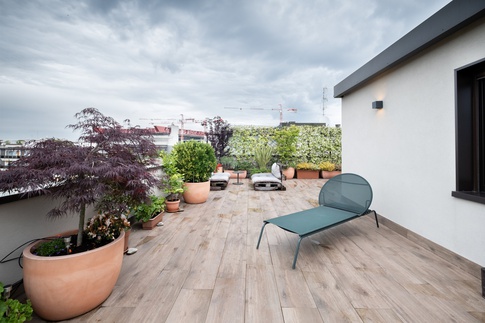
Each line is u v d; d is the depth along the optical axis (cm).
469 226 239
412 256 271
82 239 204
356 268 244
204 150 534
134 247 295
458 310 180
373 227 370
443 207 270
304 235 252
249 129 1007
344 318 171
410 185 321
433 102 284
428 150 291
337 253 279
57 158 169
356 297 196
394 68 352
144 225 358
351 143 482
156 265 250
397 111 346
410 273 234
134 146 218
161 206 388
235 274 232
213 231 354
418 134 307
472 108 254
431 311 179
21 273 195
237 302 189
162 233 344
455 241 254
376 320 169
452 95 259
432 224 285
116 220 230
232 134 998
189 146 530
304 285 213
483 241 225
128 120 228
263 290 205
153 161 238
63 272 160
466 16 221
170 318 171
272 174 775
